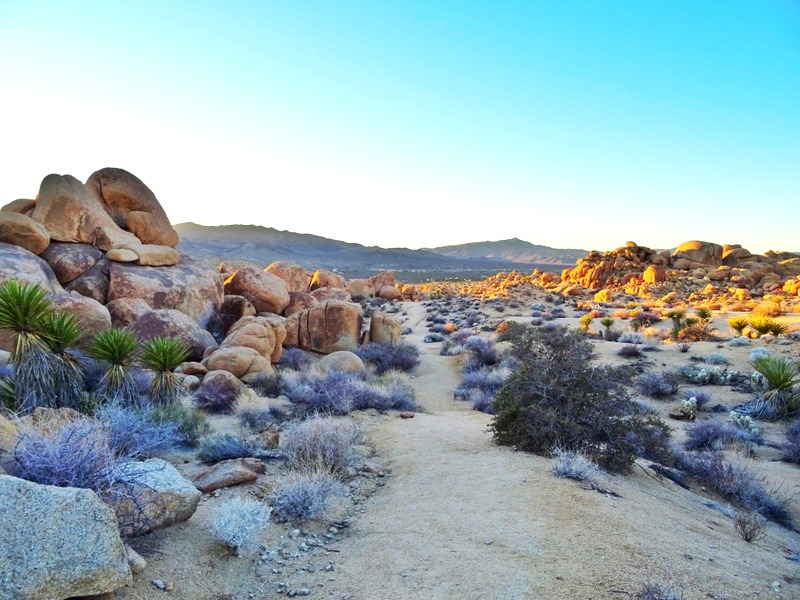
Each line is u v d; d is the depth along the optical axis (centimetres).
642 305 4803
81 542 339
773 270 6231
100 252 2175
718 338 2550
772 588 433
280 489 604
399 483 695
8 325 852
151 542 452
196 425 918
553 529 488
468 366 2275
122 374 988
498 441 870
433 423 1166
